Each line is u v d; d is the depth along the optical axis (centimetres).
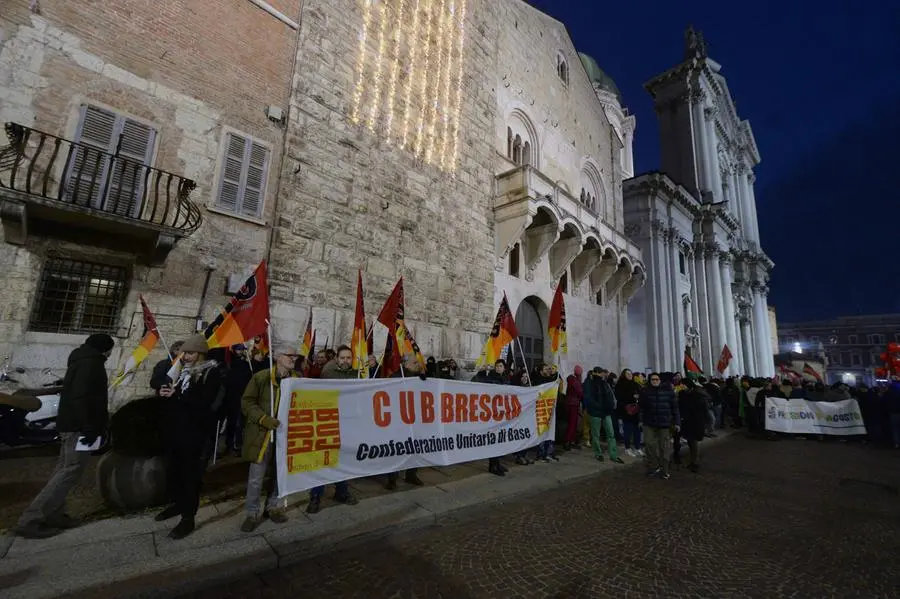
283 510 490
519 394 788
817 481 809
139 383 734
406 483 650
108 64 748
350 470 522
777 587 392
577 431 1091
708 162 3453
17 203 603
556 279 1742
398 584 369
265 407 463
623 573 406
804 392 1490
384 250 1086
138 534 412
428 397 632
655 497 669
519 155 1775
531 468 791
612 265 1959
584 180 2239
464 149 1379
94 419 409
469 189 1374
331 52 1041
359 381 550
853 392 1548
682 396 913
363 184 1063
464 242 1327
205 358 468
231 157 869
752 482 790
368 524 474
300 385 491
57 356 682
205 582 350
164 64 808
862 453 1144
